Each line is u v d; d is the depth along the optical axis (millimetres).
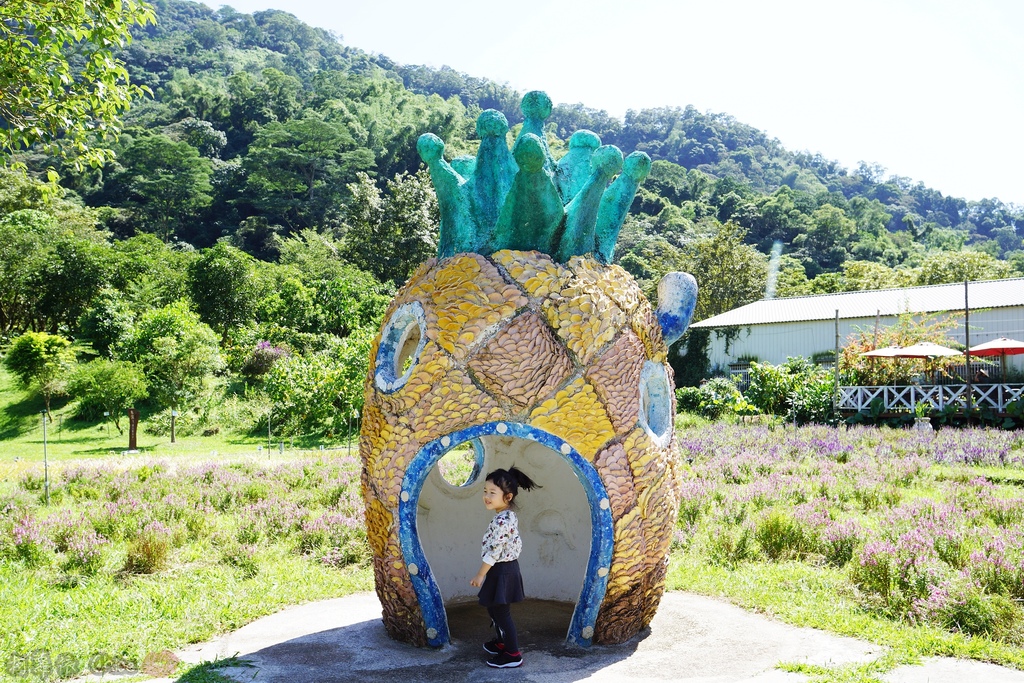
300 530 9516
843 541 7918
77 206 61031
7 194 51594
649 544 4965
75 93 8828
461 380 4758
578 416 4773
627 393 4922
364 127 93562
